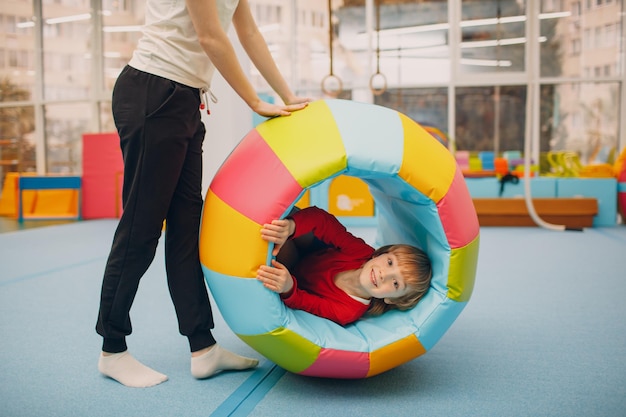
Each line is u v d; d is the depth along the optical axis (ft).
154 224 4.54
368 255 5.41
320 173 4.31
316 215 5.44
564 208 16.94
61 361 5.37
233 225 4.40
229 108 10.55
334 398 4.50
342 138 4.39
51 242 14.24
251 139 4.76
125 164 4.57
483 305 7.52
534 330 6.35
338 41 24.72
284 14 24.68
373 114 4.69
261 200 4.36
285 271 4.44
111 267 4.62
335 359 4.46
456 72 23.36
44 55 26.76
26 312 7.22
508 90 23.26
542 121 23.18
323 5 24.56
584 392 4.56
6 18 26.66
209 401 4.41
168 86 4.42
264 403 4.39
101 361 4.86
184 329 4.82
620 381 4.79
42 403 4.38
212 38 4.29
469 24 23.65
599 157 22.89
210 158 10.60
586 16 22.52
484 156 21.81
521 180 18.19
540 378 4.89
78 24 26.37
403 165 4.35
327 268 5.41
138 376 4.79
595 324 6.55
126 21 26.50
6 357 5.47
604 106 22.68
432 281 4.78
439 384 4.80
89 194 21.07
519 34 23.38
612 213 17.56
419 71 24.00
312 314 4.95
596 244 13.21
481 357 5.48
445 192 4.45
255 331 4.43
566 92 22.89
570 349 5.66
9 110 27.25
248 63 11.00
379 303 5.28
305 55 24.95
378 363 4.57
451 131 23.65
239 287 4.36
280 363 4.64
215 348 4.93
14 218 21.38
